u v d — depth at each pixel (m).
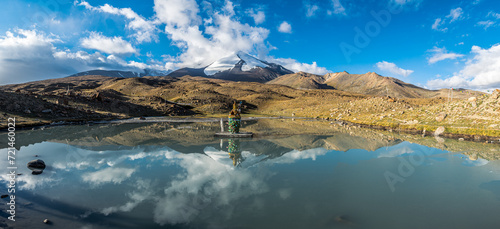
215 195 12.50
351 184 14.43
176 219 9.75
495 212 10.67
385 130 55.75
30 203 11.30
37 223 9.30
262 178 15.62
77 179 15.23
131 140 35.03
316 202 11.59
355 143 33.09
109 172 17.09
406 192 13.13
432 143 33.69
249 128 56.88
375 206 11.20
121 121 77.81
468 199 12.21
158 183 14.43
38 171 16.62
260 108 184.12
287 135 42.16
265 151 26.25
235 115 40.47
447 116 51.00
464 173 17.09
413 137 41.69
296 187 13.82
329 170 17.73
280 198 12.12
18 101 66.44
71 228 8.97
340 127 62.47
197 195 12.56
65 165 19.17
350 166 19.11
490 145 31.91
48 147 28.05
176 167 18.64
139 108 116.56
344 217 9.95
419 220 9.83
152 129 53.84
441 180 15.36
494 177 16.19
